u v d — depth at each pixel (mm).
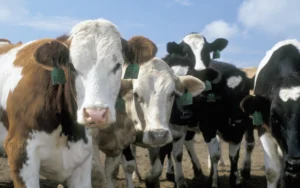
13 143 5102
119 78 4949
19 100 5180
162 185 9469
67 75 5047
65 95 5070
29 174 5051
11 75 5586
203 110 9359
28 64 5508
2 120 5668
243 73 9945
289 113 6371
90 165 5586
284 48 7762
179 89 7754
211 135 9359
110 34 4949
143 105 7297
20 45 6434
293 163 6109
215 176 9148
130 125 7457
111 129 7172
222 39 10984
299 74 6898
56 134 5152
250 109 6953
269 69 7641
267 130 7129
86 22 5043
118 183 9242
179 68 9547
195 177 10195
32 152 5059
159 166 8148
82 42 4809
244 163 10156
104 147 7320
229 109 9352
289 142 6270
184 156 12852
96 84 4676
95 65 4750
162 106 7246
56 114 5090
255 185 9438
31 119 5043
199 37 11031
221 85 9438
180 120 9023
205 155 13039
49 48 4723
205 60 10656
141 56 5352
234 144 9281
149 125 7152
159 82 7277
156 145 7105
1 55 6340
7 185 8648
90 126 4613
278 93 6617
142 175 10219
